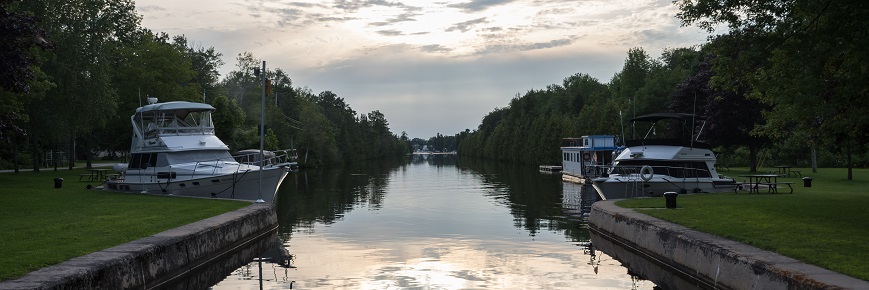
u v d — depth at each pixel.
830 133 23.94
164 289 16.20
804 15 19.16
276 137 85.56
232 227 21.22
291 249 22.34
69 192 32.38
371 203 38.59
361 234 25.55
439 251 21.55
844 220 18.86
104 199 28.31
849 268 12.15
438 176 71.62
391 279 17.31
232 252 21.14
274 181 33.16
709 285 15.28
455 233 25.67
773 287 12.49
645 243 19.56
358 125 165.62
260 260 20.48
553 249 21.92
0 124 25.00
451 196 43.56
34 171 53.31
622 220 21.78
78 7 48.47
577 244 23.00
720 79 21.50
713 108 49.84
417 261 19.80
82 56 47.06
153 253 15.73
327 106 149.25
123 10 61.09
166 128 34.50
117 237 17.12
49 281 11.90
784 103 20.66
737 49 20.78
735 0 20.27
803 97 18.64
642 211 22.77
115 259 14.11
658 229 18.64
